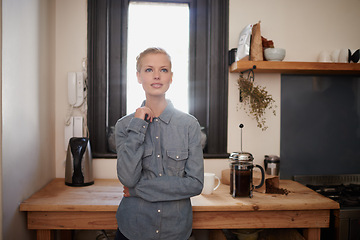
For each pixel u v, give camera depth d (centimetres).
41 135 183
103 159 214
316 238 167
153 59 121
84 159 190
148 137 125
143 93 222
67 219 157
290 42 221
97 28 213
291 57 221
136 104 222
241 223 162
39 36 179
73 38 210
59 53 210
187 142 126
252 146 221
